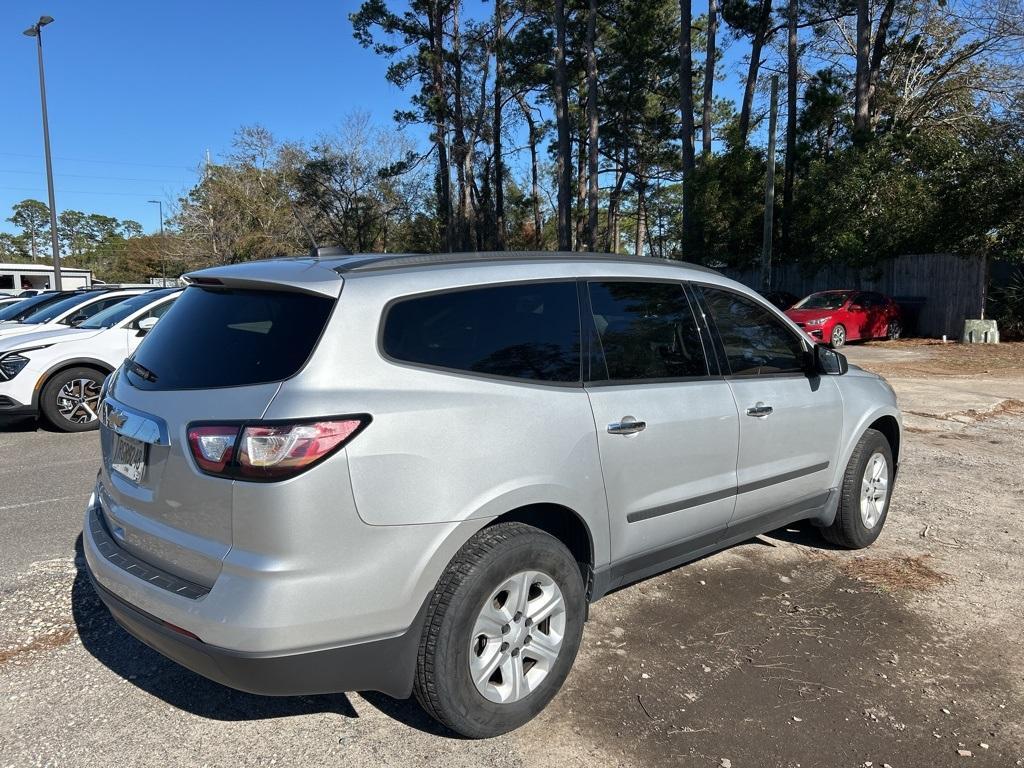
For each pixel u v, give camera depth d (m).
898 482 6.54
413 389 2.68
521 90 43.03
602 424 3.18
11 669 3.41
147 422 2.77
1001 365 14.95
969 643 3.69
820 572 4.55
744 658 3.53
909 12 31.12
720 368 3.85
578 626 3.12
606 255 3.63
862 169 22.73
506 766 2.75
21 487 6.36
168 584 2.63
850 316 19.45
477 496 2.74
